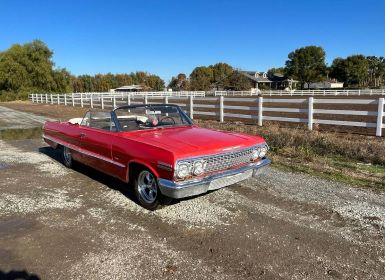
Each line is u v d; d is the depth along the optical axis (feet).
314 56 307.37
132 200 17.08
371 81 361.30
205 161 14.25
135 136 16.61
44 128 25.99
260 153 16.69
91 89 337.52
